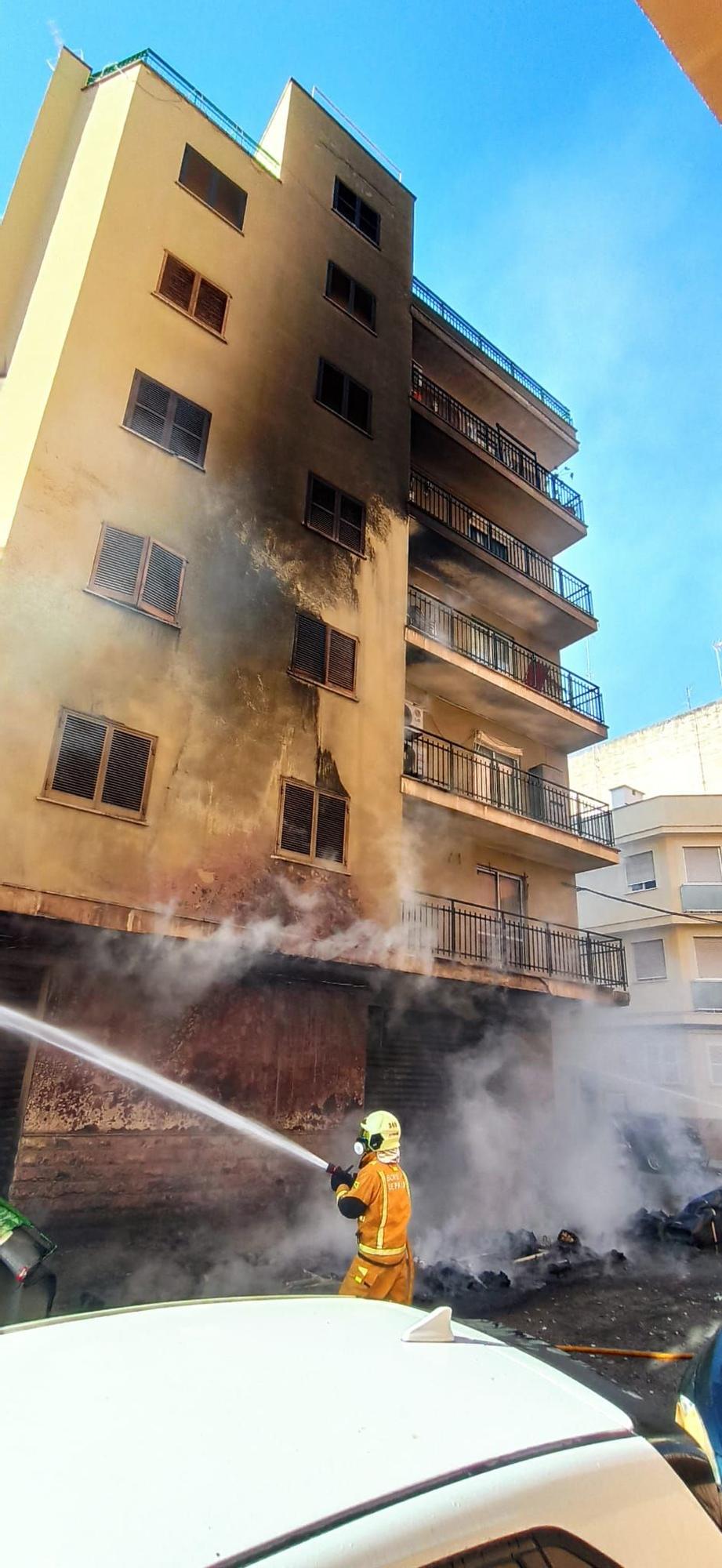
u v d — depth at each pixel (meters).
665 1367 5.53
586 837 15.89
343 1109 10.50
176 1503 1.10
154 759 9.27
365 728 11.80
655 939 23.72
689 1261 9.09
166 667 9.70
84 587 9.21
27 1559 0.95
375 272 15.03
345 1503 1.15
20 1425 1.26
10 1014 8.18
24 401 9.95
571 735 16.98
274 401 12.20
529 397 18.56
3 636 8.39
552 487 18.75
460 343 17.02
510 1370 1.75
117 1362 1.53
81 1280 6.39
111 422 10.06
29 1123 7.94
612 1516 1.37
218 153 12.68
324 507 12.39
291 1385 1.49
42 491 9.14
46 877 8.06
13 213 12.26
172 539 10.23
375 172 15.99
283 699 10.85
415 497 15.49
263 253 12.88
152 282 11.09
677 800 24.14
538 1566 1.22
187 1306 1.94
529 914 15.30
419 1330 1.82
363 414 13.66
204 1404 1.38
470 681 14.46
